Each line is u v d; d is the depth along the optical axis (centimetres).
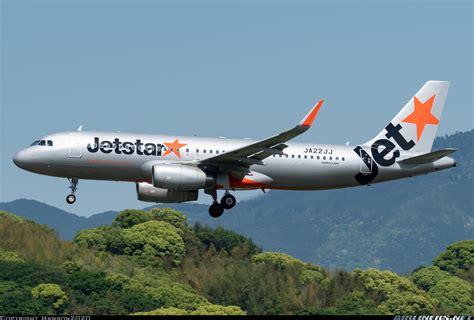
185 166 13875
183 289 17638
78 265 17575
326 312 16912
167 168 13738
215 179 14112
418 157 14838
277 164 14575
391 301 17662
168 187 13800
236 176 14312
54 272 16400
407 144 15475
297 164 14638
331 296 17962
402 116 15538
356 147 15112
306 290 17900
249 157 14025
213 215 14725
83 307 15312
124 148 13862
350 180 15000
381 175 15112
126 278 16625
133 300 15762
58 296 15175
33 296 15150
